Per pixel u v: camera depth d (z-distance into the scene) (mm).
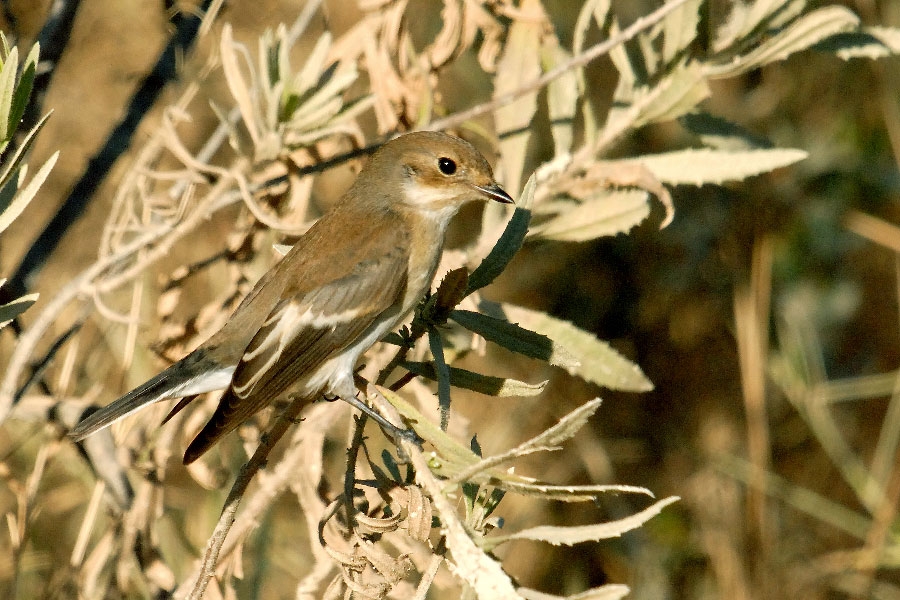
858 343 14312
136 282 9211
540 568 13383
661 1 12594
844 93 13867
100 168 9867
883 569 13664
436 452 5879
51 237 9750
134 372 10375
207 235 12008
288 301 8289
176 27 10219
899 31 8602
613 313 14055
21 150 5859
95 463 9062
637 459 13828
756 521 13320
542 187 9078
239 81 8461
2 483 11430
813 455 14016
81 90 12664
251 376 7941
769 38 8750
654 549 13477
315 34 12633
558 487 5195
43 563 11070
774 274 13977
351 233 8602
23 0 10633
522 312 8336
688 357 13961
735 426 13922
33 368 9555
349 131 8609
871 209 14031
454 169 8883
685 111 8859
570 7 13141
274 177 9211
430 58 9398
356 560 5891
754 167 8516
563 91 9289
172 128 8766
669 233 13789
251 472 6176
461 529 5199
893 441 12883
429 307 6215
